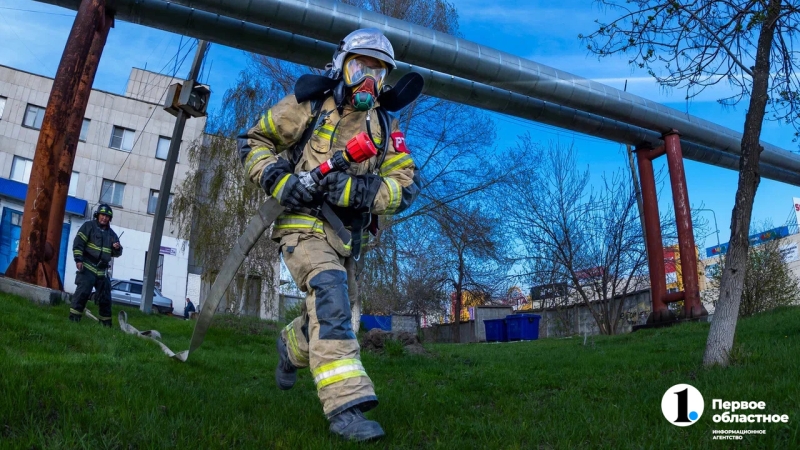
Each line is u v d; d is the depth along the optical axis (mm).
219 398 3932
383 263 19172
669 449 2967
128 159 34125
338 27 12844
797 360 5805
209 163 23047
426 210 20344
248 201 21547
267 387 4988
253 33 13602
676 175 18469
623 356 9695
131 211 33688
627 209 24766
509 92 16531
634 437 3238
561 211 25500
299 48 13914
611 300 24984
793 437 2914
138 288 27828
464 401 4824
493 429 3447
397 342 10102
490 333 26641
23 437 2662
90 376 3885
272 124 3352
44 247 11047
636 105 17391
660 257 19016
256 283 24219
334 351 3041
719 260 21250
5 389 3092
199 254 22625
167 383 4242
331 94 3445
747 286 17500
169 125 35438
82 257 9305
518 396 5262
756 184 6859
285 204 3238
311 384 5355
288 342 3645
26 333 6203
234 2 12133
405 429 3439
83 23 11742
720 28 7164
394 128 3590
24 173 31922
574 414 3912
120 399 3393
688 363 7117
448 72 14469
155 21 13180
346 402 2980
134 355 6047
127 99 34562
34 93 32531
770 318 12992
